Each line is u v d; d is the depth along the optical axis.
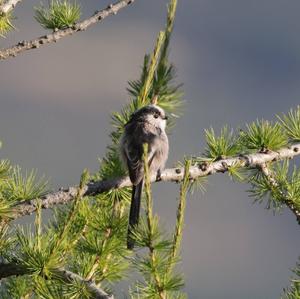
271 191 10.20
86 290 8.31
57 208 9.27
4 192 8.95
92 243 9.09
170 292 7.29
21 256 8.34
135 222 9.50
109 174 10.16
